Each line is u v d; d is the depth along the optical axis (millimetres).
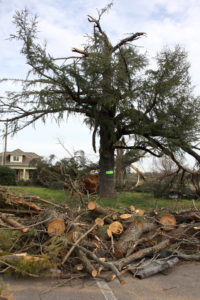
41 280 4648
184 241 6250
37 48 12000
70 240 5352
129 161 17250
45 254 5008
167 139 13008
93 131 14172
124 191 18016
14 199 7500
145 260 5547
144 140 13938
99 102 12500
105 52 12961
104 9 14195
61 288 4371
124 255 5574
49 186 13656
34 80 12508
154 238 6301
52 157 14734
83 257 4965
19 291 4207
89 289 4352
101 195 14148
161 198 14422
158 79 12680
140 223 6219
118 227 6102
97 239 5859
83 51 14062
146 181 16672
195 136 13539
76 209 7176
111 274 4762
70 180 8273
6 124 13273
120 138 15031
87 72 12320
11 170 30562
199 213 7281
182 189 15336
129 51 13422
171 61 12531
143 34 13664
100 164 14656
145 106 13500
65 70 12055
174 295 4164
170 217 6879
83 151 14953
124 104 12273
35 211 7301
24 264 4551
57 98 12758
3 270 4605
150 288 4426
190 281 4723
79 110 13906
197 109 13484
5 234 5367
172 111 13375
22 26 11836
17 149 49562
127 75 12789
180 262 5742
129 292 4258
